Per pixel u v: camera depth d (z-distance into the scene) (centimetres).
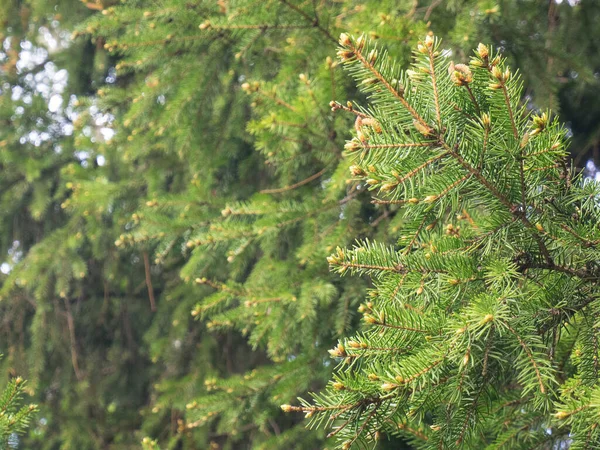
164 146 361
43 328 471
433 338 131
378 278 146
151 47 297
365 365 141
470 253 139
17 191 503
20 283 436
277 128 263
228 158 374
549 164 126
